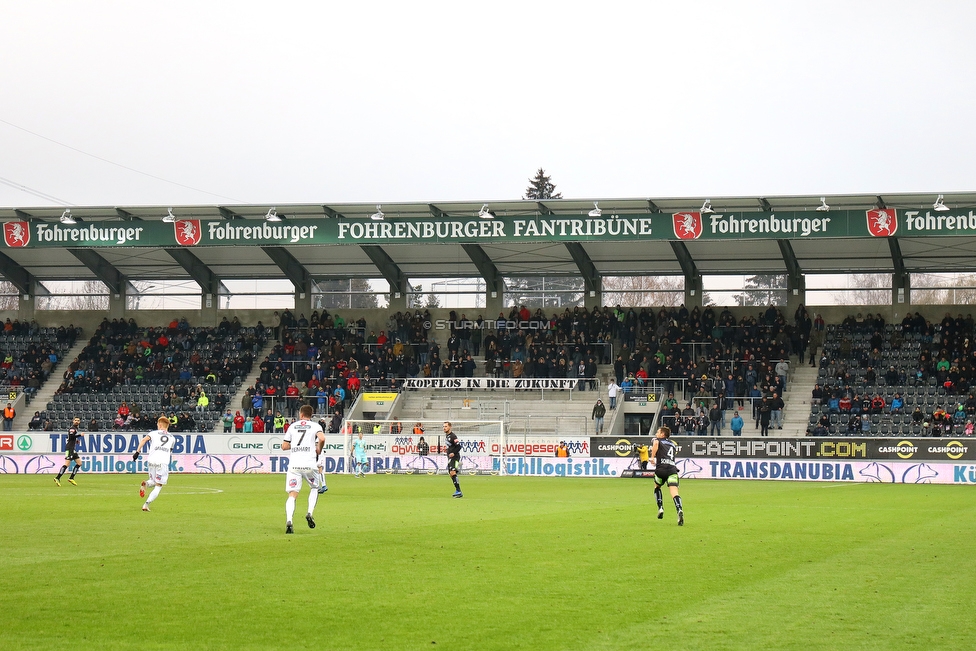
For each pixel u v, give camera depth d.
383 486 34.25
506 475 44.12
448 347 53.66
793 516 21.80
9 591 11.00
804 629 9.53
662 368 49.47
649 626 9.62
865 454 40.44
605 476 42.94
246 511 21.44
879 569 13.36
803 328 50.69
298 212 46.56
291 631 9.27
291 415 50.69
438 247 52.88
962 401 45.19
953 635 9.32
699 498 28.16
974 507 25.22
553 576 12.45
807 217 42.12
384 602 10.63
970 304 51.59
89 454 45.72
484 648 8.73
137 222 46.56
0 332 57.91
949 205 42.84
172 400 51.53
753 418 46.66
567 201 43.72
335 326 56.41
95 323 58.75
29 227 47.03
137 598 10.66
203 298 57.97
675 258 52.47
